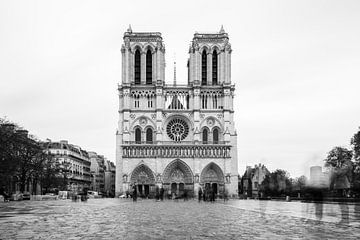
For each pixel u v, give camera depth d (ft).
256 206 257.75
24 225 110.63
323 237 82.79
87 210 198.59
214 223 118.11
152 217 144.97
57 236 86.22
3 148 393.50
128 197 615.98
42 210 197.36
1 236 85.92
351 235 85.92
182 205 283.18
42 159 504.02
